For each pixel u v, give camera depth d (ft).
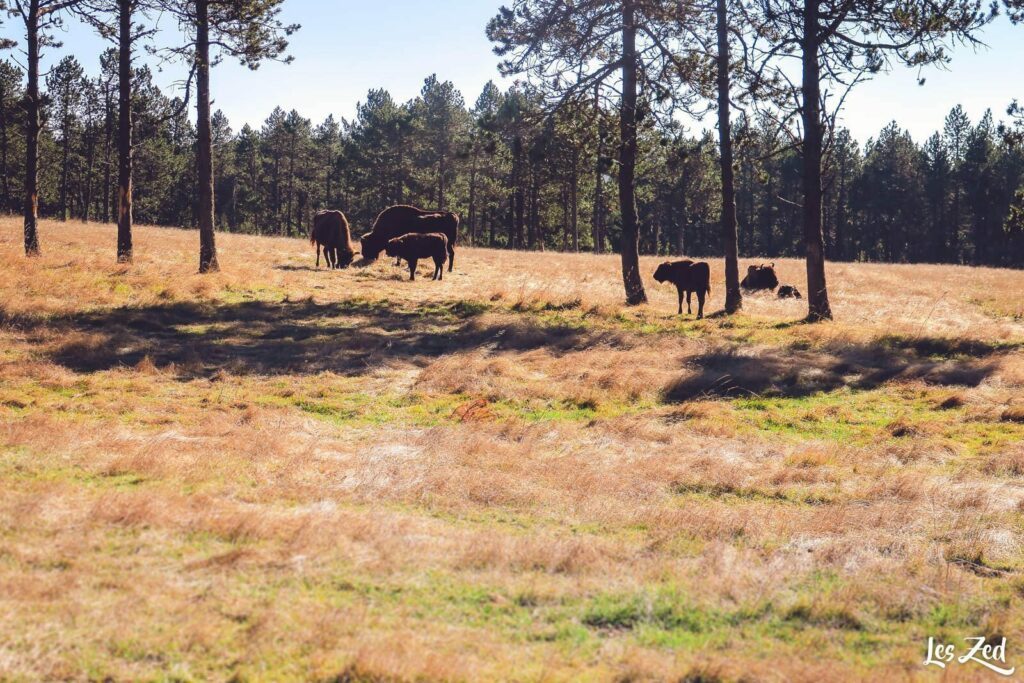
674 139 74.95
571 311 70.85
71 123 219.20
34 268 67.97
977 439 35.78
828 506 26.53
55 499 22.62
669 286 100.53
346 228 94.12
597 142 78.18
